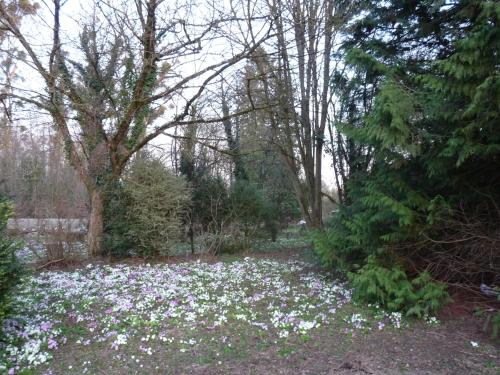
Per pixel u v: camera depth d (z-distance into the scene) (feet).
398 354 14.97
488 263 19.10
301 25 31.68
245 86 38.55
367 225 21.52
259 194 46.57
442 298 18.72
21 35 29.68
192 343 15.62
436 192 21.56
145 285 25.31
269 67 35.17
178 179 37.83
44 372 13.10
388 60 23.73
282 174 56.85
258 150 42.34
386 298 19.63
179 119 35.12
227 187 45.06
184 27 27.66
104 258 35.96
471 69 16.79
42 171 47.67
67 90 34.53
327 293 23.29
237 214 43.42
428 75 18.21
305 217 40.47
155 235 36.22
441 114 18.37
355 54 21.38
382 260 21.08
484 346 15.69
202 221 42.68
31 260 34.71
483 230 19.53
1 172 52.80
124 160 36.63
